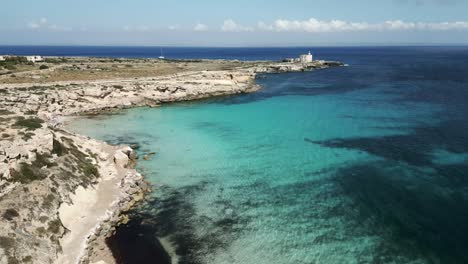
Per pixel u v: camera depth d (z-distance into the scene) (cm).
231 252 2469
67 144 3700
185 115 6756
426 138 5091
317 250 2489
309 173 3856
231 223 2841
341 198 3262
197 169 3962
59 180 2981
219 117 6600
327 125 5950
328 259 2391
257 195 3328
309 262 2362
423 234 2672
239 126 5900
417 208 3055
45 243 2328
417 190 3394
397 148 4669
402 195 3300
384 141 4997
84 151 3850
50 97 6556
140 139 5103
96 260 2345
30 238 2281
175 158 4312
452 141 4919
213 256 2427
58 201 2761
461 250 2477
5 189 2534
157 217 2931
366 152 4525
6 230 2206
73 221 2716
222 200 3231
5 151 2705
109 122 6091
